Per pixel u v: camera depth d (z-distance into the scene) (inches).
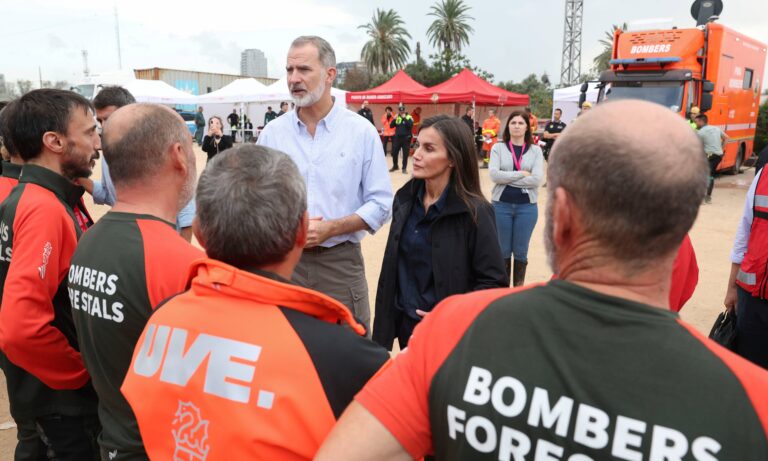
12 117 76.4
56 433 78.5
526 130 188.1
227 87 914.1
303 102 104.7
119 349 57.6
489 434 32.9
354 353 45.1
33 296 69.0
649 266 33.4
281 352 43.3
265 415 42.0
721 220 355.6
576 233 35.0
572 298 33.8
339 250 110.0
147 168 63.0
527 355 33.2
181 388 44.9
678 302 74.0
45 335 69.5
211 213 46.6
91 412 79.1
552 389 31.8
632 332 31.6
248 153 49.1
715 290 219.8
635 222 32.3
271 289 44.9
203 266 48.2
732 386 29.5
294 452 41.8
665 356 30.6
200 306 46.9
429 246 101.3
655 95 411.2
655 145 31.8
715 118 451.2
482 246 96.9
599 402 30.6
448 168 99.0
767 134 713.6
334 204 109.7
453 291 98.7
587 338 32.2
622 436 29.8
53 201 74.7
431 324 38.1
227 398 42.9
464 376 34.4
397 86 864.3
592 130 33.7
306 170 109.0
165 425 45.5
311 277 109.0
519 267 197.2
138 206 63.6
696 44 410.3
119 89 135.9
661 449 29.0
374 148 111.0
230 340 44.3
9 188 92.0
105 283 57.6
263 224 45.8
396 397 36.8
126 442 54.7
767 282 103.3
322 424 42.4
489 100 814.5
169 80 1317.7
